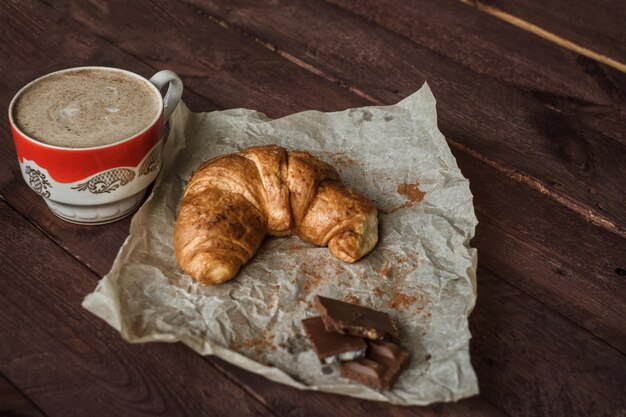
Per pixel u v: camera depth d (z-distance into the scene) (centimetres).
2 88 72
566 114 75
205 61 77
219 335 53
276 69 77
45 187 58
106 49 77
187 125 68
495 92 77
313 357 53
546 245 63
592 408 52
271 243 61
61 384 51
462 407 52
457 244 60
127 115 59
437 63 79
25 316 54
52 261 58
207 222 57
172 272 57
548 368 54
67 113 58
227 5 84
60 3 82
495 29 84
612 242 64
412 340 54
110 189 58
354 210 60
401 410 51
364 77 77
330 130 69
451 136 72
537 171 69
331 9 85
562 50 82
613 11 88
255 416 50
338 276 58
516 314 58
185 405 51
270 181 60
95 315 55
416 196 64
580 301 59
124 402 50
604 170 70
